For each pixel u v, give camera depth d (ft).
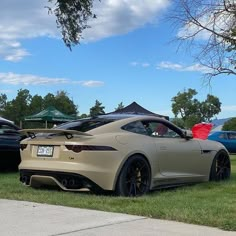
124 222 17.69
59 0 43.98
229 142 90.12
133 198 22.74
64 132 23.49
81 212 19.51
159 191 26.30
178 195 24.45
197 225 17.29
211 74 38.42
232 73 37.99
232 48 37.06
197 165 28.76
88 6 45.06
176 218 18.15
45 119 74.59
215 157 30.37
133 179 24.32
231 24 36.22
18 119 204.23
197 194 24.70
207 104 245.04
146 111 71.77
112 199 22.27
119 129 24.82
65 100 208.85
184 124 237.04
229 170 31.73
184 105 246.06
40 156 24.41
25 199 22.58
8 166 35.40
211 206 20.51
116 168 23.48
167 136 27.32
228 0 35.81
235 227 16.65
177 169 27.25
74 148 23.07
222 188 27.07
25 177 25.41
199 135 34.22
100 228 16.74
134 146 24.43
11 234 15.89
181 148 27.48
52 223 17.49
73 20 45.06
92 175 22.89
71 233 16.05
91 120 25.81
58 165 23.45
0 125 34.94
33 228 16.72
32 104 206.90
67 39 45.60
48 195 23.54
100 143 23.25
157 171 25.76
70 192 24.77
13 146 34.76
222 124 216.95
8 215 18.90
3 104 214.07
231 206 20.51
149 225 17.22
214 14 36.32
